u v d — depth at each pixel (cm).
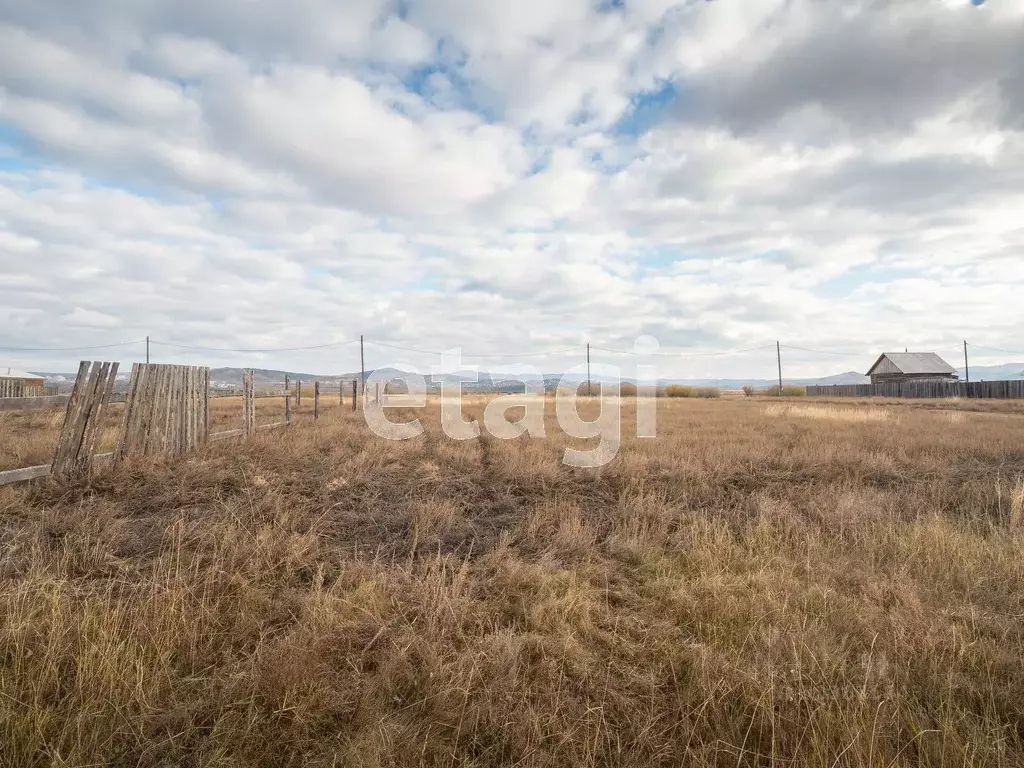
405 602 421
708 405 3338
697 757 264
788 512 686
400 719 289
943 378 5969
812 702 298
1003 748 265
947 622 395
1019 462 1131
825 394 6378
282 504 681
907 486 893
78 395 753
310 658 323
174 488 757
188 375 1058
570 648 356
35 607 365
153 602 377
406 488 833
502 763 264
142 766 261
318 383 1944
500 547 552
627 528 638
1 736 260
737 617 402
